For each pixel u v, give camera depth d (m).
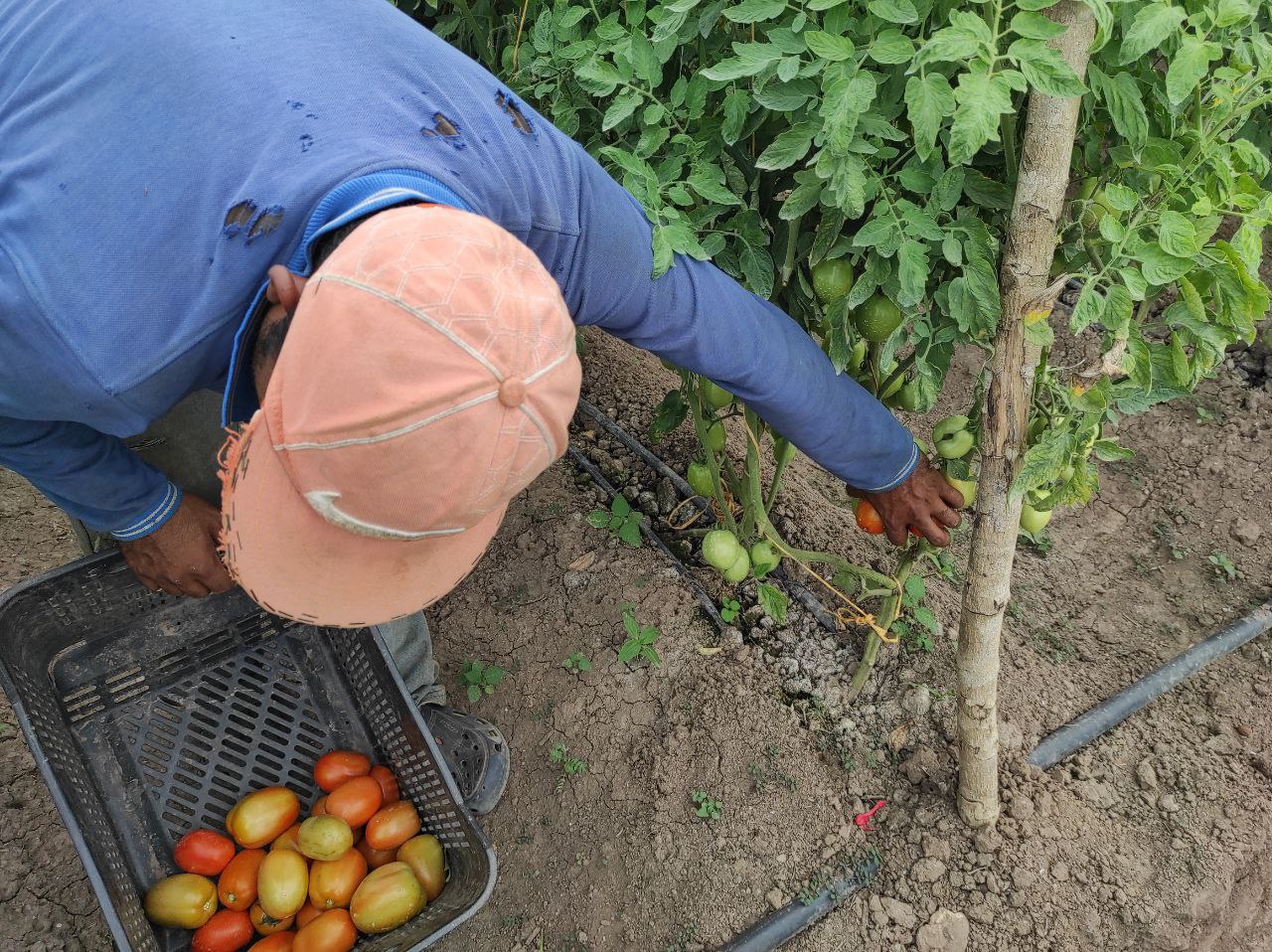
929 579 2.96
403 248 1.02
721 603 2.86
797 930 2.29
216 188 1.14
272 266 1.13
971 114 1.30
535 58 2.05
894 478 1.92
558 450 1.17
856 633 2.78
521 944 2.33
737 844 2.42
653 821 2.47
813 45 1.44
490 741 2.52
